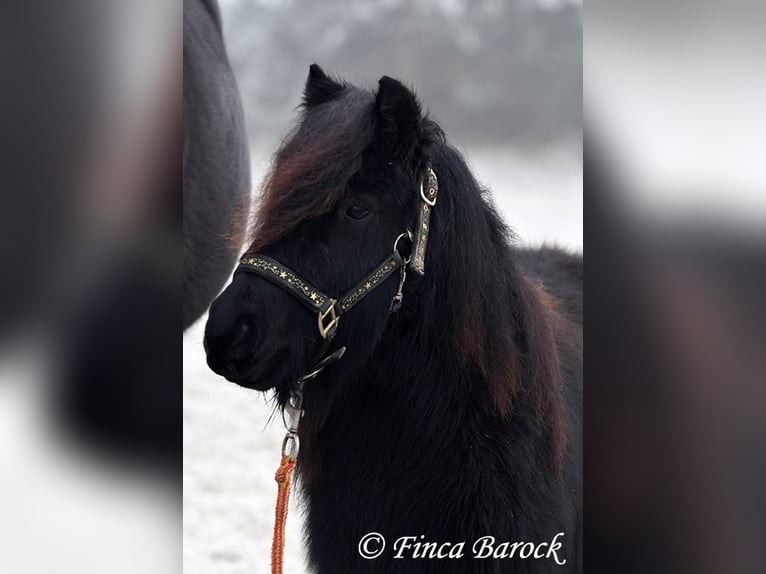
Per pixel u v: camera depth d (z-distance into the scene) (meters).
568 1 23.25
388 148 2.37
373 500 2.54
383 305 2.39
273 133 19.95
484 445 2.49
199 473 4.76
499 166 18.39
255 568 3.71
